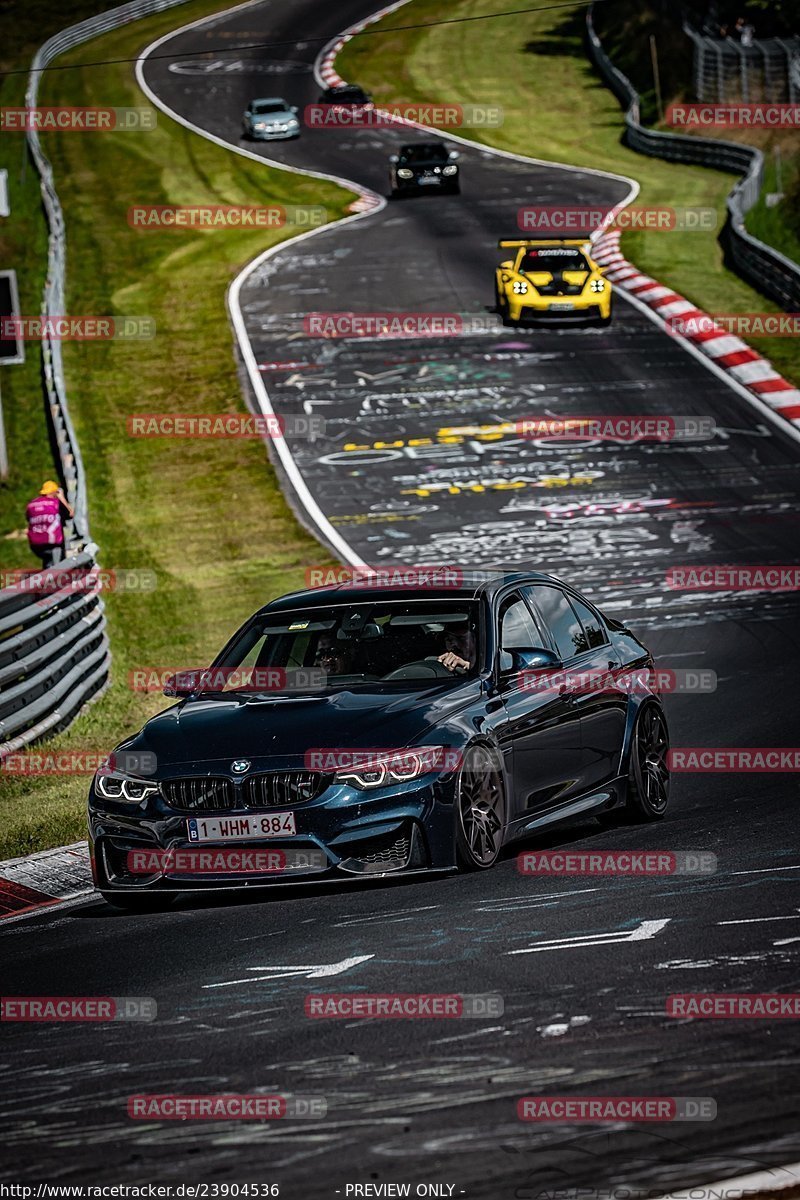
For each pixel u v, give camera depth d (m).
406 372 119.06
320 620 32.78
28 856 35.31
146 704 53.09
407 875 27.84
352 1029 20.14
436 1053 18.94
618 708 33.91
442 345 125.31
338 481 96.25
